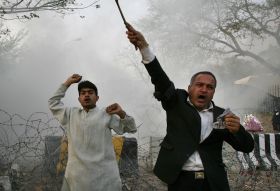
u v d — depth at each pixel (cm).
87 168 333
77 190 333
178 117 269
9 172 467
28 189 464
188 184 260
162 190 488
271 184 539
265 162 621
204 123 267
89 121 342
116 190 341
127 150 542
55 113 359
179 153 261
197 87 271
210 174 257
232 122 253
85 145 338
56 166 477
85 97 346
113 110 340
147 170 540
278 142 695
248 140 264
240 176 527
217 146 268
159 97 270
